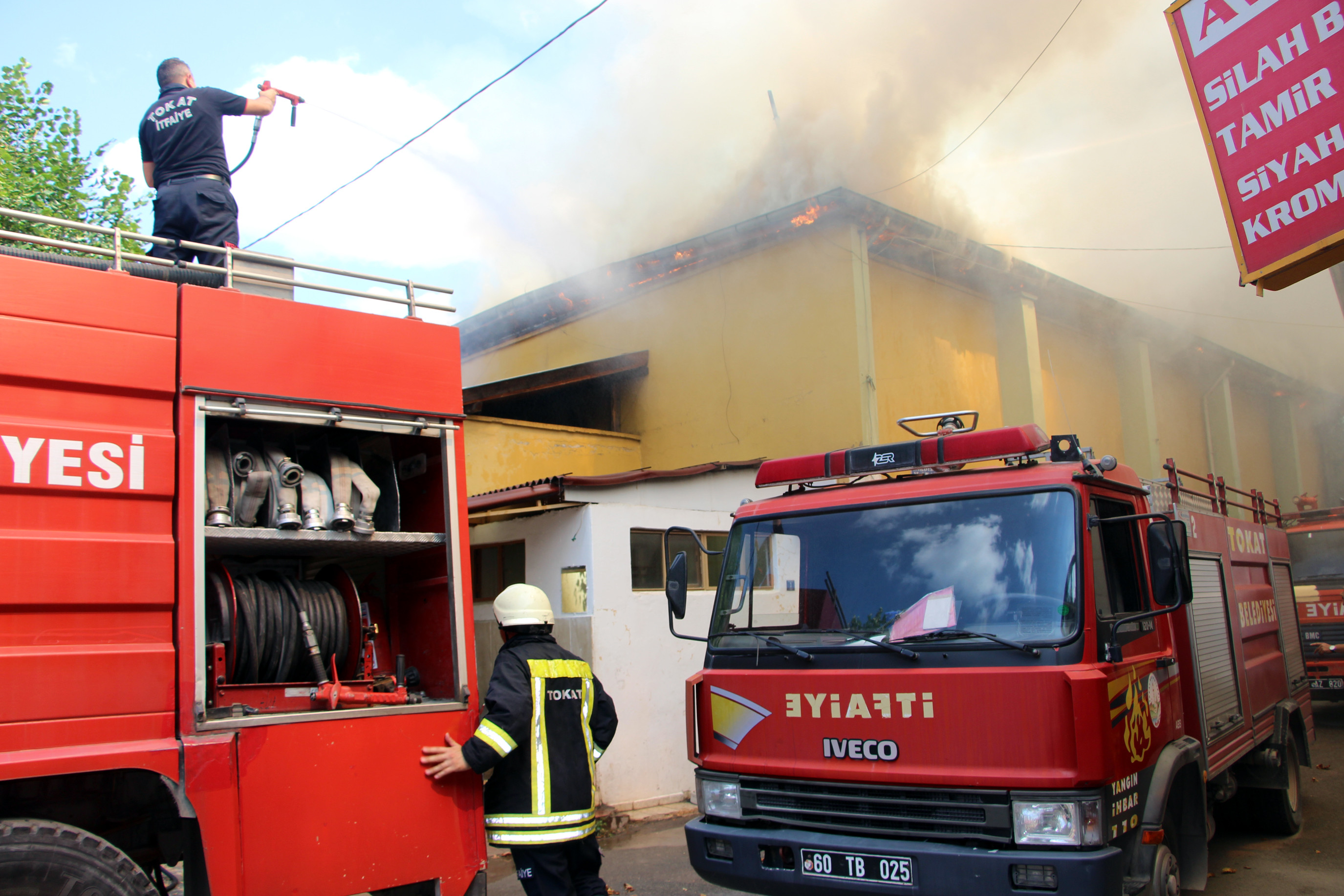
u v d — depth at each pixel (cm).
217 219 451
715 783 428
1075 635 368
